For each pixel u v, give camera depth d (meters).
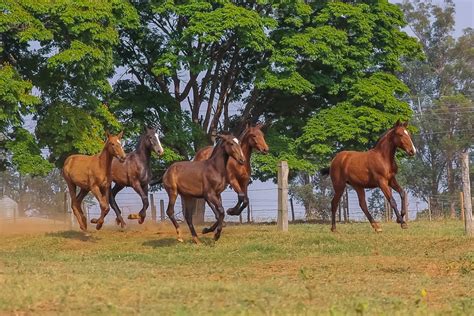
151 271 18.27
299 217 58.44
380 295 14.71
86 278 16.38
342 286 15.80
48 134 35.28
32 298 13.73
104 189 26.23
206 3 38.69
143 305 13.36
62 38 35.22
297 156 40.78
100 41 34.81
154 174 41.41
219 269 18.89
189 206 24.23
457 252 21.02
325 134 40.00
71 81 35.78
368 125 40.22
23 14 33.19
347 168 26.52
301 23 40.41
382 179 25.94
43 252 23.28
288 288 15.16
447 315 12.53
